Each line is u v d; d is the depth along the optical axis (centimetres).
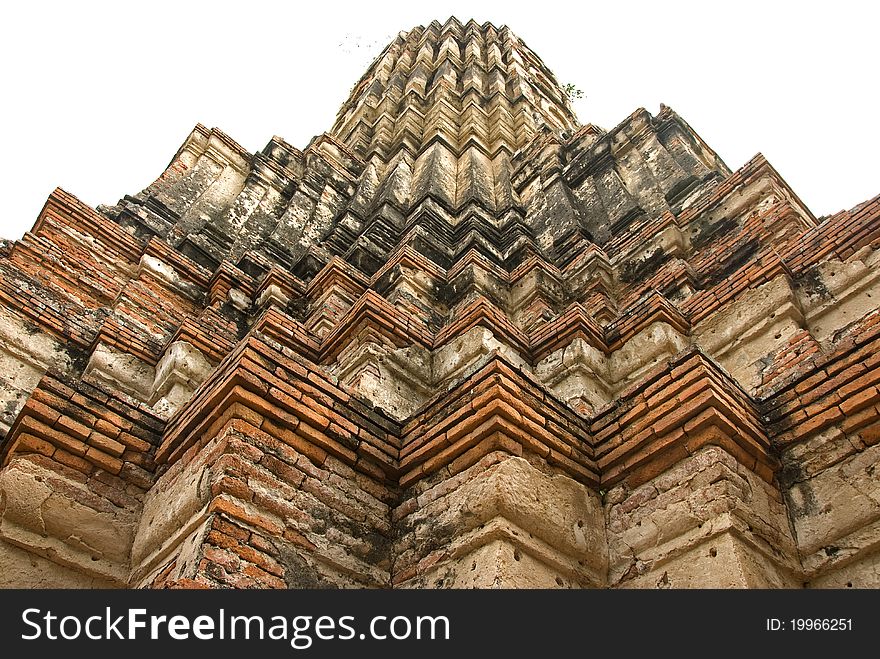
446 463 554
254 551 468
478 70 3391
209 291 1334
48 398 567
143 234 1559
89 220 1276
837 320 765
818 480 508
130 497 574
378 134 2977
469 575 473
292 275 1510
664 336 869
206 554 446
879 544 457
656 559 489
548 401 583
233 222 1892
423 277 1293
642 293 1184
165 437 603
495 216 1903
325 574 497
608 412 595
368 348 867
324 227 2048
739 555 447
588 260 1324
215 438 524
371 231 1700
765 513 491
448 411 582
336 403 587
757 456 520
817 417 525
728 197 1268
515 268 1432
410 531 539
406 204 2047
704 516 477
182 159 2028
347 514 535
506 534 474
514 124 3002
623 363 902
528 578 467
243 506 483
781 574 471
